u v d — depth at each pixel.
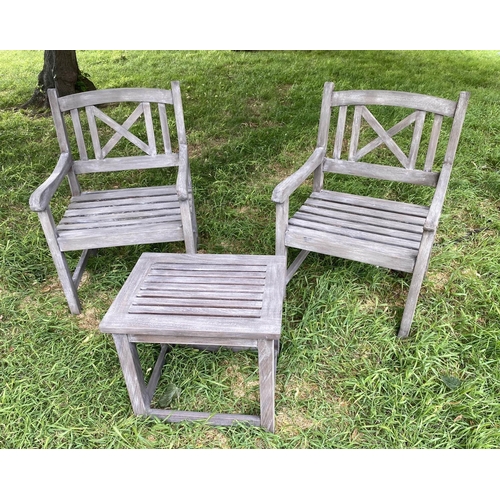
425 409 1.90
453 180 3.47
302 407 2.00
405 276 2.67
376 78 5.74
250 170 3.81
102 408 1.98
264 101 5.14
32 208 2.11
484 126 4.34
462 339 2.26
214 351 2.25
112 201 2.60
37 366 2.18
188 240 2.34
